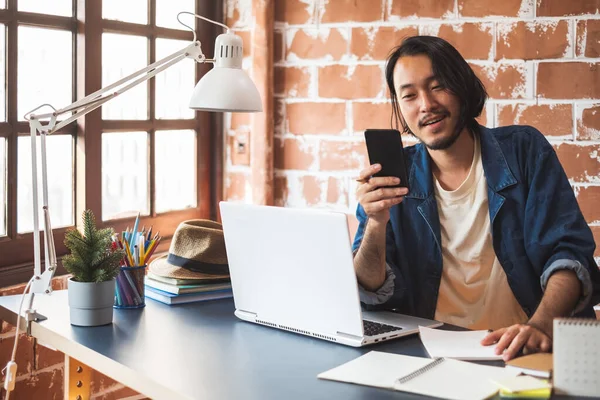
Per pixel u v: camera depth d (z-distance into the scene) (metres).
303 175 2.69
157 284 1.92
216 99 1.78
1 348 2.08
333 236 1.48
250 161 2.75
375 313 1.76
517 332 1.42
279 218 1.56
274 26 2.67
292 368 1.39
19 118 2.17
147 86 2.57
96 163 2.37
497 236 1.79
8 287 2.13
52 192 2.29
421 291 1.87
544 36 2.34
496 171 1.79
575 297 1.57
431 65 1.73
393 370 1.34
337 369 1.36
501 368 1.33
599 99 2.30
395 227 1.88
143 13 2.53
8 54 2.11
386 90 2.54
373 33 2.54
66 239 1.71
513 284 1.79
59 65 2.28
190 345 1.53
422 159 1.88
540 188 1.75
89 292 1.65
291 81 2.68
